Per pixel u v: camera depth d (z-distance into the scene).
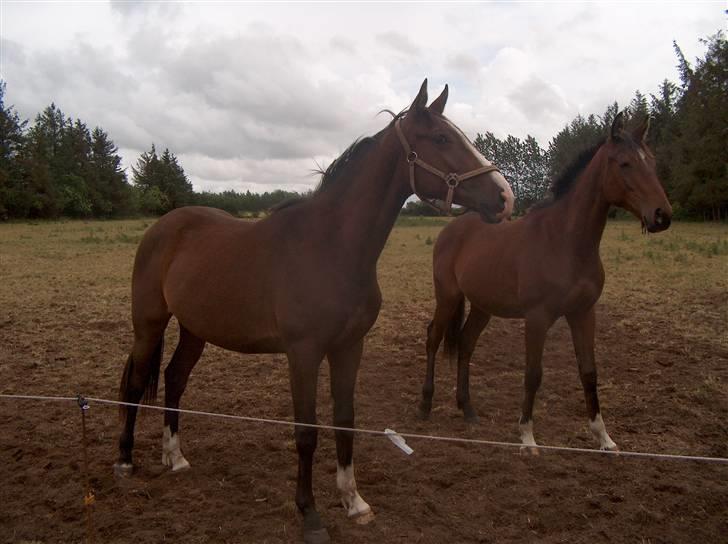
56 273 12.21
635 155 3.55
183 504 3.14
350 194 2.82
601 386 5.18
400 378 5.62
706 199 29.59
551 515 3.01
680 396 4.82
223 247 3.16
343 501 3.00
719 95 29.11
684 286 9.61
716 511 3.04
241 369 5.82
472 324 4.74
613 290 9.55
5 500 3.17
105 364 5.96
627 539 2.79
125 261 14.55
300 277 2.76
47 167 47.19
